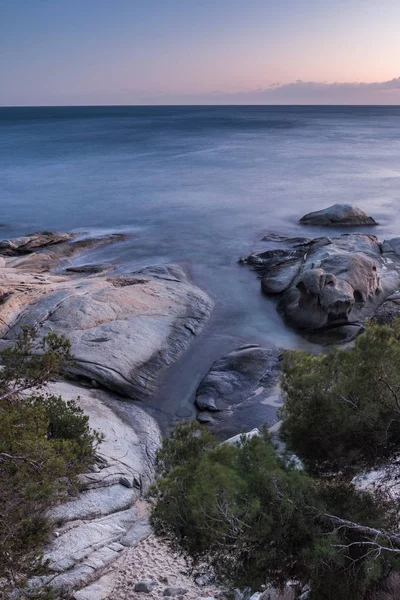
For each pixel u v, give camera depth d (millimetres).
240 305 30609
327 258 30328
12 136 148250
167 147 112812
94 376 21328
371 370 8148
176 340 25328
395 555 7129
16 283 27797
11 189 65375
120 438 17844
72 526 12766
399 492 9188
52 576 10883
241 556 7289
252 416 20219
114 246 41625
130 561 11930
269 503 7234
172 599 10227
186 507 7648
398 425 8078
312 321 27219
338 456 8117
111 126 196125
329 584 7156
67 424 13812
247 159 91375
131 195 61125
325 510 7441
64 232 45062
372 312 28234
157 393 21844
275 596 9016
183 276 33625
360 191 62625
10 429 9852
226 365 23125
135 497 15273
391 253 34594
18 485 9086
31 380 11695
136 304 26828
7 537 8539
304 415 8328
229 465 7578
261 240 42750
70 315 24344
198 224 48062
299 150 106812
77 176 74812
